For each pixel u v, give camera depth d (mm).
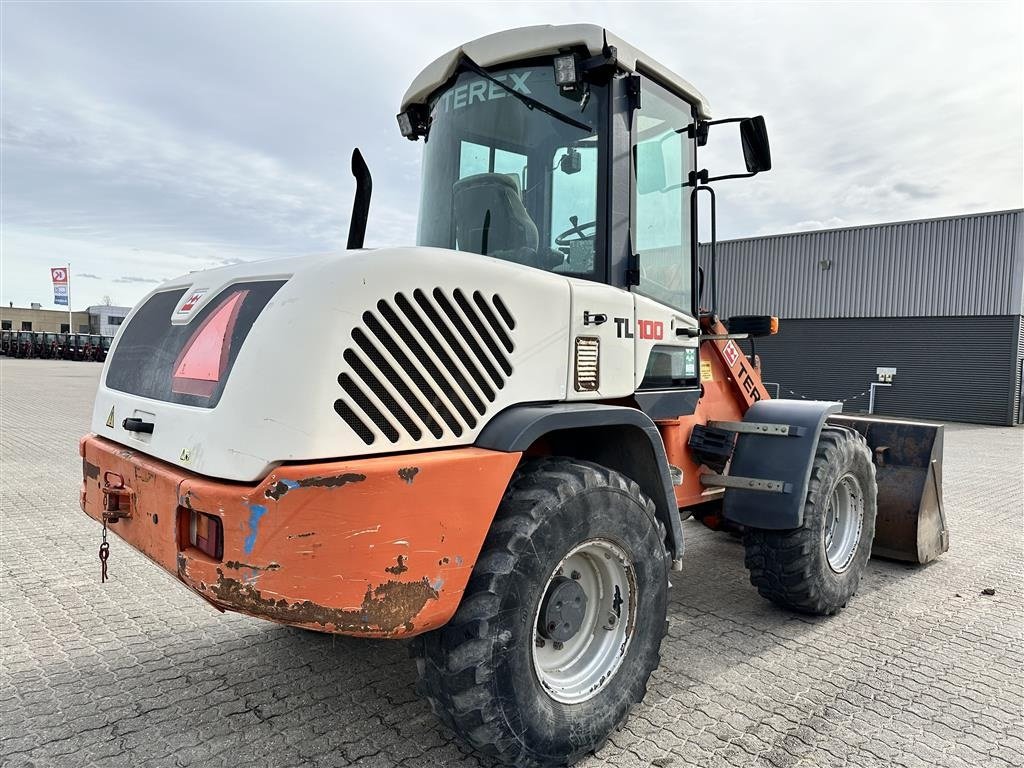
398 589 2025
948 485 9141
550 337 2559
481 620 2170
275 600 1930
